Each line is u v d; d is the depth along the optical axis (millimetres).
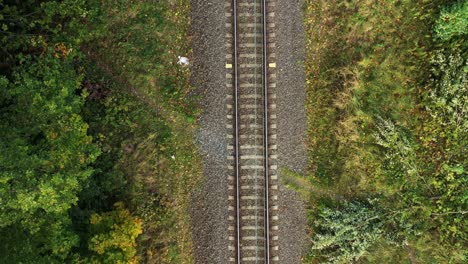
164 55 14805
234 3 14664
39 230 11555
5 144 10523
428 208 14602
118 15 14414
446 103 14453
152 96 14812
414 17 14625
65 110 11805
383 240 14922
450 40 14391
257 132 14938
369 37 14836
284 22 14953
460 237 14539
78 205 13734
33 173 10703
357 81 14602
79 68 13969
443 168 14680
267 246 14828
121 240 13000
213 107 14938
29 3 12703
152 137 14664
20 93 11359
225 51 14875
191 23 14883
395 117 14852
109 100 14125
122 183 14414
